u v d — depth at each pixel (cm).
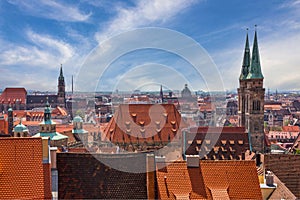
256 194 2622
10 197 2228
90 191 2567
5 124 12294
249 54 12169
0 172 2302
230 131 7362
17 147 2412
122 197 2573
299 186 3262
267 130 17350
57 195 2519
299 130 16025
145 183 2645
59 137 8519
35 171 2367
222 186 2636
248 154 6122
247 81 11388
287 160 3325
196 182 2648
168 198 2559
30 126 14512
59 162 2667
